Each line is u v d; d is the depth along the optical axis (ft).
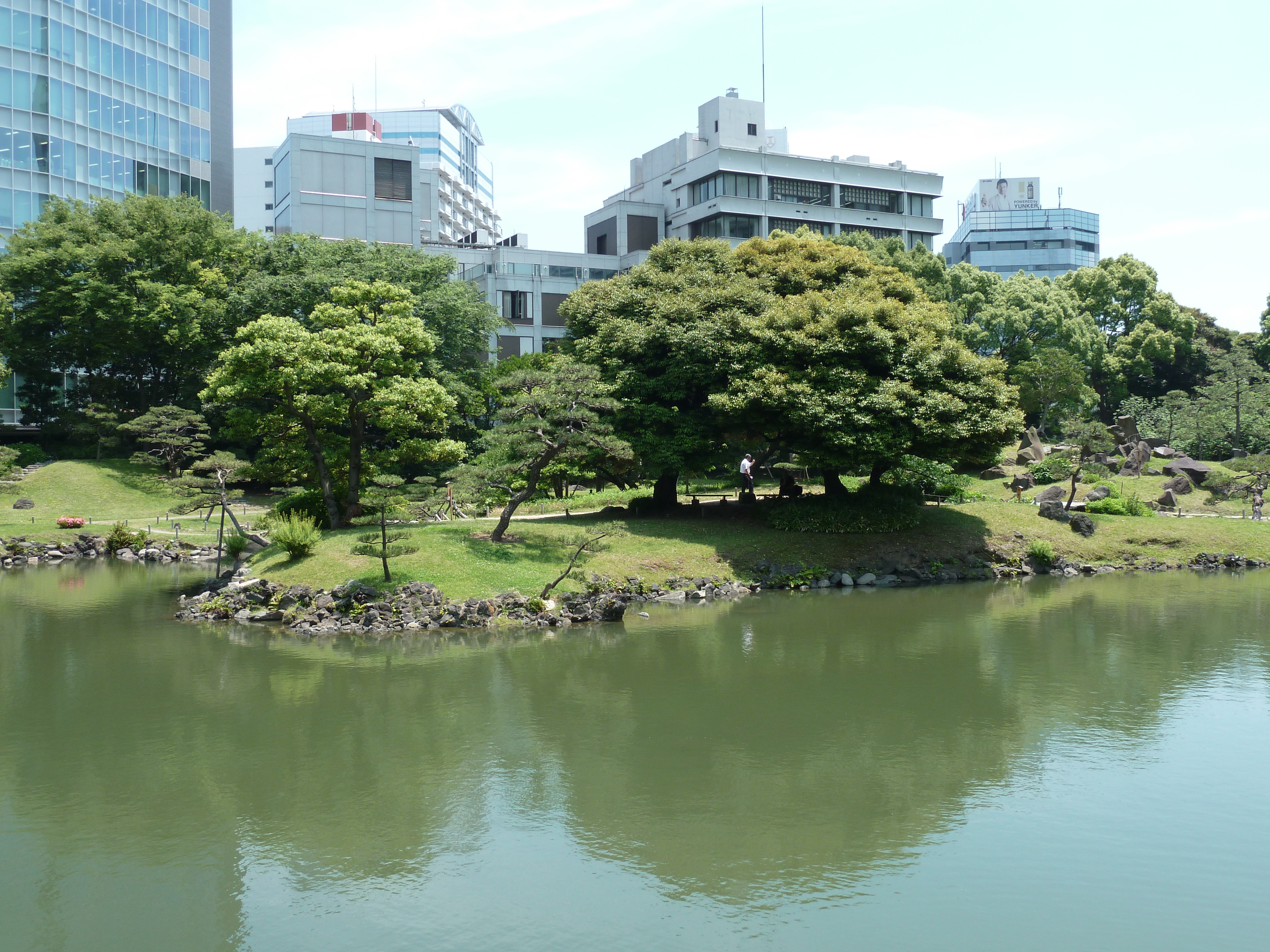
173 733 58.90
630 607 98.37
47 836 44.73
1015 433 119.75
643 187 320.09
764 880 40.42
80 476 176.55
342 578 93.04
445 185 457.68
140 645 81.66
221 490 114.42
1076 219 479.82
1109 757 55.11
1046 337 223.71
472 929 36.47
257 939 35.86
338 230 274.57
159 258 192.34
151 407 186.19
